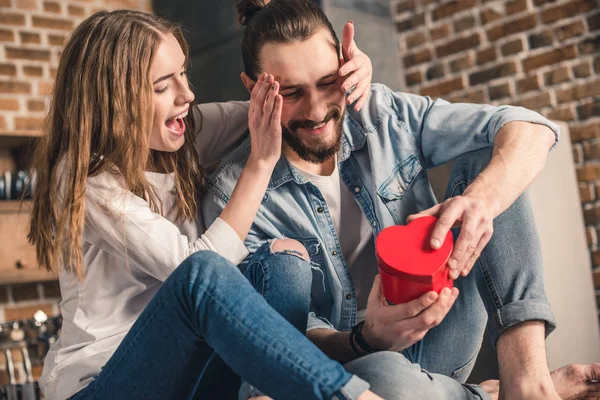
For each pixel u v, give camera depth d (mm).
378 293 1228
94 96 1488
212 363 1377
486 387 1622
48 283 3580
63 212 1425
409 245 1154
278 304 1318
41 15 3771
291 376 994
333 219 1657
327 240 1618
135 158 1472
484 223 1195
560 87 3215
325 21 1521
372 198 1644
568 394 1460
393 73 3736
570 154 3064
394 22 3795
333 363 1006
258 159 1496
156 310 1140
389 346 1236
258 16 1551
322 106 1498
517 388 1220
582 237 2941
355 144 1673
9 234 3248
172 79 1524
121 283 1464
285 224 1635
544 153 1402
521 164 1339
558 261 2748
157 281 1492
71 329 1459
